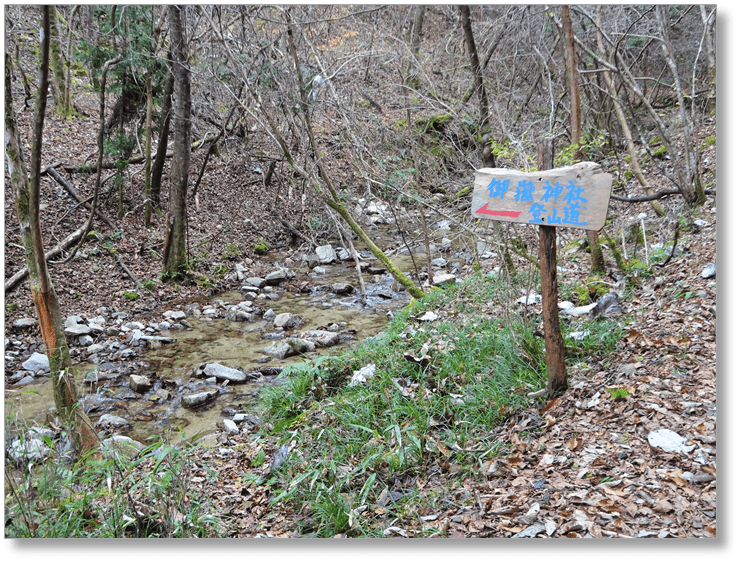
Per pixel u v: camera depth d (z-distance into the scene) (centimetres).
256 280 910
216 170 1225
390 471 328
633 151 708
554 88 911
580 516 252
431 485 312
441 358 448
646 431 297
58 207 927
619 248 634
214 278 920
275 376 589
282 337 696
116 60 847
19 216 361
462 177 990
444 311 591
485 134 598
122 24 862
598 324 428
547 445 314
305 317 767
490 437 343
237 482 363
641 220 615
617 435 301
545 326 351
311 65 874
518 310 490
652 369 348
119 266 877
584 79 858
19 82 1167
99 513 300
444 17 1195
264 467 378
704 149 810
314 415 429
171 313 774
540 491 278
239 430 461
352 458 355
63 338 384
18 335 670
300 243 1108
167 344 683
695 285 441
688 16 981
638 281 502
